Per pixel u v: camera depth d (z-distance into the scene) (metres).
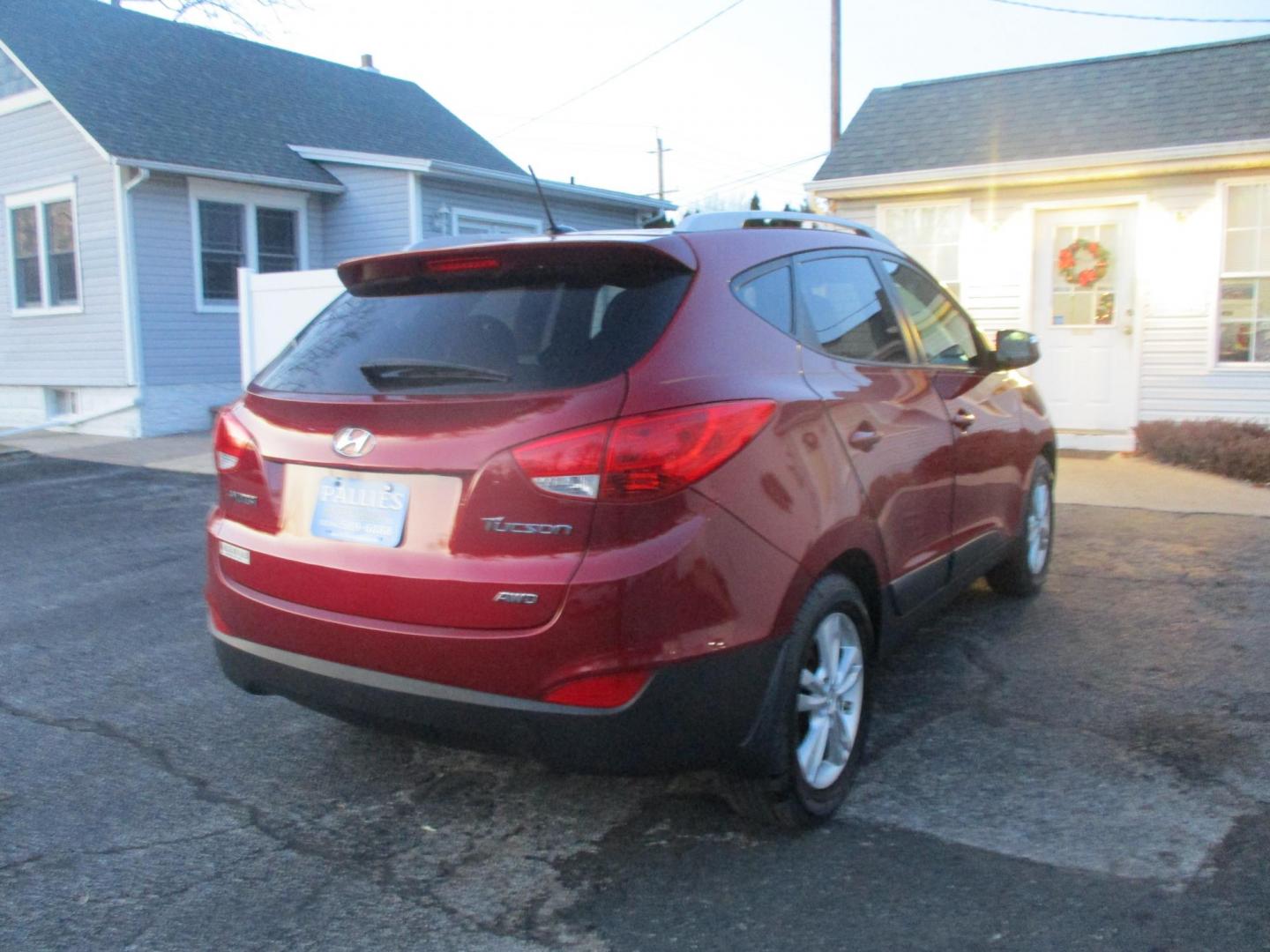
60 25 15.73
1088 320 11.15
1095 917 2.91
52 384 15.37
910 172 11.28
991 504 5.00
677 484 2.90
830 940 2.85
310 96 17.95
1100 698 4.44
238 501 3.50
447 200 15.92
